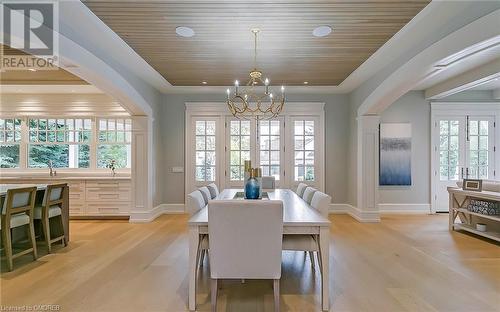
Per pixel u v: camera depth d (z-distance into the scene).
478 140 6.22
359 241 4.10
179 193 6.21
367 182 5.40
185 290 2.58
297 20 3.01
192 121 6.22
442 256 3.48
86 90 5.78
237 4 2.69
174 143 6.21
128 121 6.25
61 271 3.01
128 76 4.59
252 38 3.44
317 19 2.98
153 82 5.39
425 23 3.05
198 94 6.20
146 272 2.99
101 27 3.12
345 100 6.23
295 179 6.22
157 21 3.01
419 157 6.23
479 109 6.23
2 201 3.15
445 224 5.17
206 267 3.16
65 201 3.94
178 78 5.15
